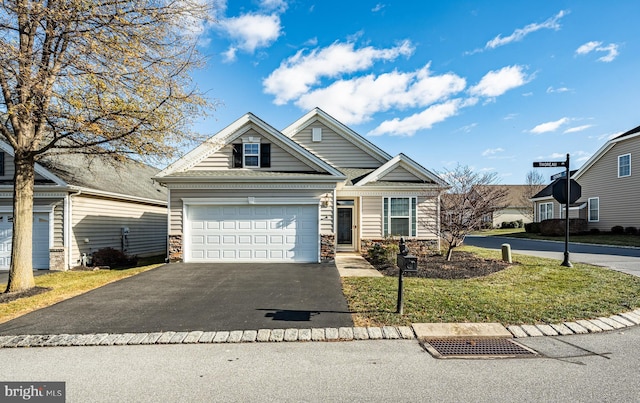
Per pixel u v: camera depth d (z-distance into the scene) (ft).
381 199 46.80
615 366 13.32
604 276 28.63
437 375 12.67
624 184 68.64
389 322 18.02
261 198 39.34
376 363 13.73
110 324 18.29
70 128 27.32
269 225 39.42
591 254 44.93
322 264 37.99
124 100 27.17
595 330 17.03
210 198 39.27
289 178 38.70
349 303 21.71
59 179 41.24
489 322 17.90
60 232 41.42
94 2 25.11
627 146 68.08
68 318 19.30
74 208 42.68
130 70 27.35
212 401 11.09
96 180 49.62
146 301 22.66
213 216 39.52
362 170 51.98
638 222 65.82
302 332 16.88
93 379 12.64
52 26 25.35
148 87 27.84
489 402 10.87
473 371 12.97
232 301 22.50
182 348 15.42
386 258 38.93
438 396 11.25
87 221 45.06
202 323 18.38
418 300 21.61
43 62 25.99
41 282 30.32
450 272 31.32
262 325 17.97
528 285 25.53
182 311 20.44
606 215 72.79
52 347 15.62
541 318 18.35
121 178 58.59
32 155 27.71
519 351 14.78
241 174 40.04
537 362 13.70
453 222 37.24
